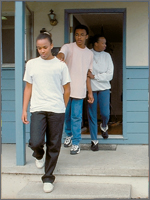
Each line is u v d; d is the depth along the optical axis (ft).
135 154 12.73
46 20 14.67
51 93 9.60
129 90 14.57
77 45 12.42
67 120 13.62
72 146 12.78
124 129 14.65
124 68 14.53
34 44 14.74
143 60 14.48
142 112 14.58
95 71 13.35
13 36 14.78
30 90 10.01
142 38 14.42
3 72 14.88
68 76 9.86
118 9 14.39
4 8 14.66
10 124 15.07
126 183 10.66
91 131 13.32
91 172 10.64
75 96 12.25
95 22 20.84
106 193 9.84
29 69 9.71
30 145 9.72
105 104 13.53
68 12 14.62
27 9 14.08
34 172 10.82
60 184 10.59
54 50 14.69
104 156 12.37
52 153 9.90
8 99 14.98
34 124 9.57
